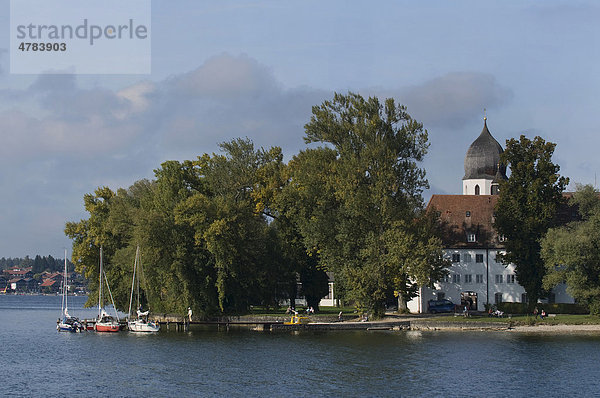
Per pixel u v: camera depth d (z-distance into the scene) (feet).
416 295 397.19
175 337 360.28
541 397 216.33
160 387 231.91
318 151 407.23
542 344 319.68
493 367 262.26
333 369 259.39
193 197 402.11
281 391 224.12
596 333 358.84
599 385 232.32
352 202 368.48
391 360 277.85
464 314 404.77
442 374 249.75
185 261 396.57
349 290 394.73
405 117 394.32
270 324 389.60
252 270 410.11
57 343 352.49
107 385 236.43
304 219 396.16
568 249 370.94
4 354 312.91
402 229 367.66
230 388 229.04
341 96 402.93
